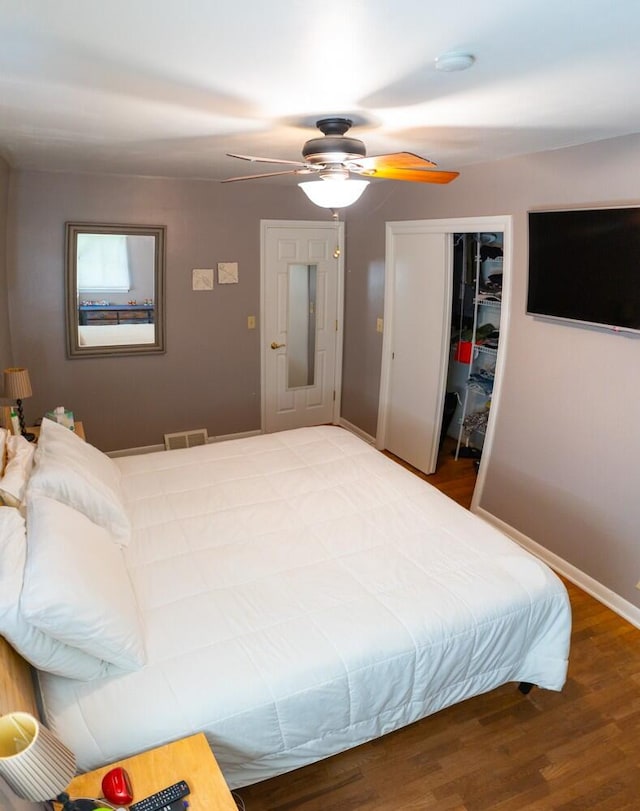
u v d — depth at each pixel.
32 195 3.81
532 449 3.30
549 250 2.91
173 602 1.91
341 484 2.82
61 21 1.23
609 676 2.46
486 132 2.42
